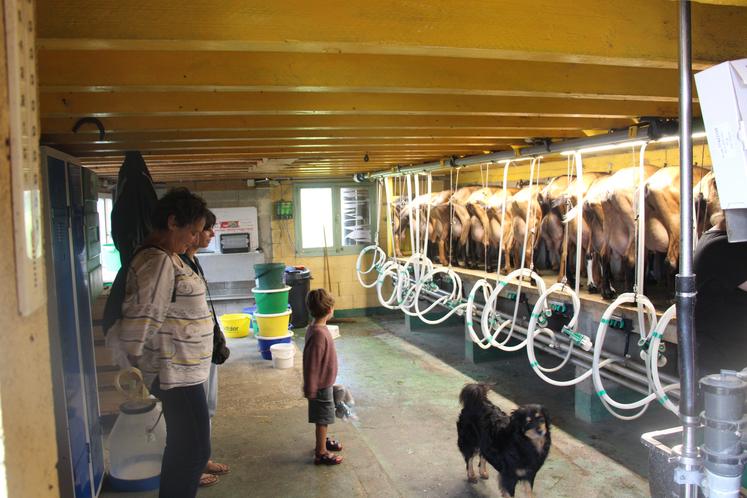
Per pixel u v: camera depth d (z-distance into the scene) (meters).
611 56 1.78
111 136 3.21
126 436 3.20
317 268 8.70
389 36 1.57
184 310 2.19
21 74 0.73
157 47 1.51
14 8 0.70
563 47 1.74
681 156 1.33
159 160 4.73
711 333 2.24
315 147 4.32
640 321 3.29
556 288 3.88
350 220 8.71
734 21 1.93
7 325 0.67
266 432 4.10
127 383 3.30
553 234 4.69
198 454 2.25
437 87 2.26
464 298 6.48
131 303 2.05
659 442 1.84
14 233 0.70
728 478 1.30
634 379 3.61
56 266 2.48
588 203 3.96
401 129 3.59
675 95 2.57
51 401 0.82
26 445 0.72
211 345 2.32
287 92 2.61
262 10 1.48
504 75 2.33
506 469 2.81
